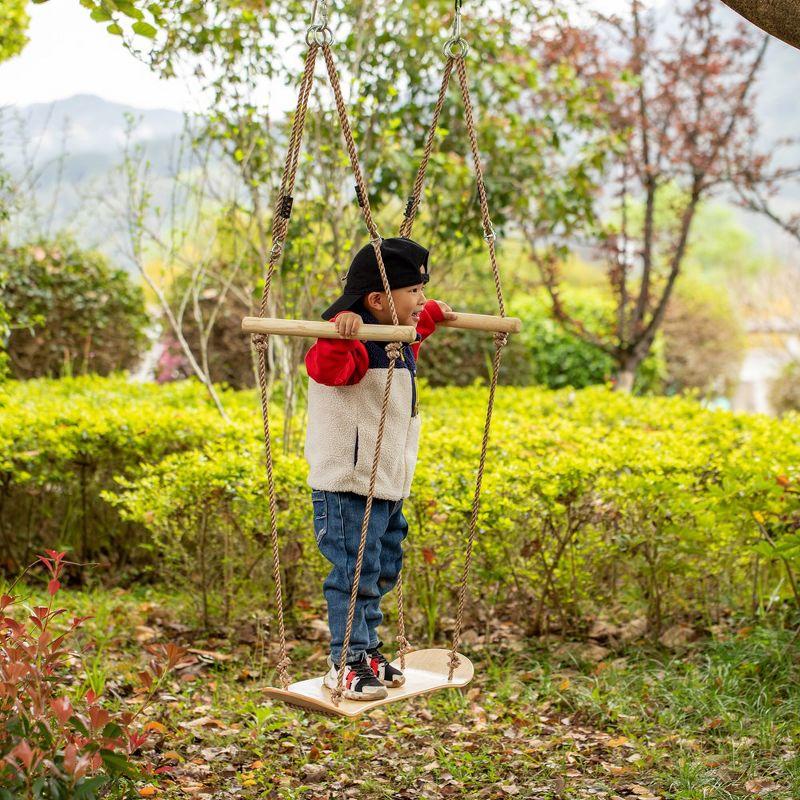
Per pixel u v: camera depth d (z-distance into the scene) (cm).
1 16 700
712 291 2195
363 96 697
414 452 341
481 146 802
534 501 507
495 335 331
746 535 513
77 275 1138
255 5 642
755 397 2597
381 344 324
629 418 740
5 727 270
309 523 523
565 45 991
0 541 619
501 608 552
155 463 621
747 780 367
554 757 393
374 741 416
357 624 322
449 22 765
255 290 651
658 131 1074
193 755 391
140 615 547
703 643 496
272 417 706
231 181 693
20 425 616
